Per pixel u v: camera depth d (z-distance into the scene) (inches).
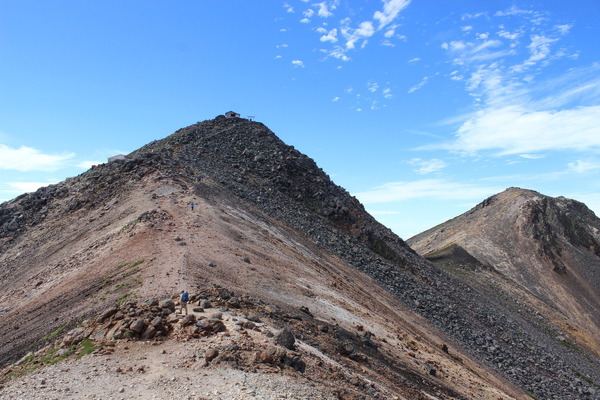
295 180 3567.9
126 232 1769.2
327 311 1434.5
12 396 585.3
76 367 683.4
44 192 2755.9
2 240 2322.8
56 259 1831.9
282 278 1585.9
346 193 4205.2
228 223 2020.2
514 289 6190.9
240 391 607.8
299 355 782.5
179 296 1073.5
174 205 2091.5
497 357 2534.5
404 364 1263.5
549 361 2950.3
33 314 1310.3
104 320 871.1
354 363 1003.9
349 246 3083.2
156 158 2810.0
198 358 706.8
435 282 3422.7
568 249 7667.3
